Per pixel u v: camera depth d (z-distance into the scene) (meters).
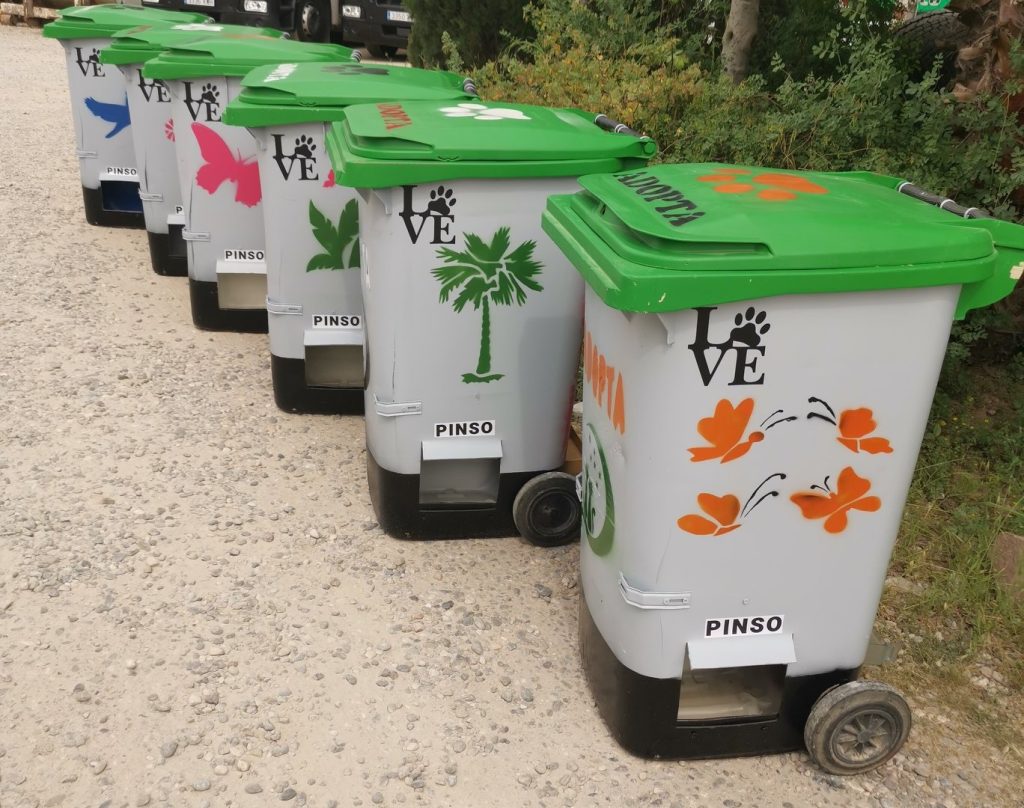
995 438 4.22
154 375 4.89
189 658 2.97
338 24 15.01
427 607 3.28
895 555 3.56
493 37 7.70
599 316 2.58
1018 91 4.13
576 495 3.62
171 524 3.65
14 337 5.19
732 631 2.55
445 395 3.45
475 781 2.60
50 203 7.65
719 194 2.46
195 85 4.87
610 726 2.76
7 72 12.70
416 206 3.18
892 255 2.19
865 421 2.36
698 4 6.77
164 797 2.50
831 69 6.27
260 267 5.32
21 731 2.67
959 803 2.62
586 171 3.18
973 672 3.09
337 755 2.66
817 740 2.61
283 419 4.55
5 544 3.46
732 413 2.31
